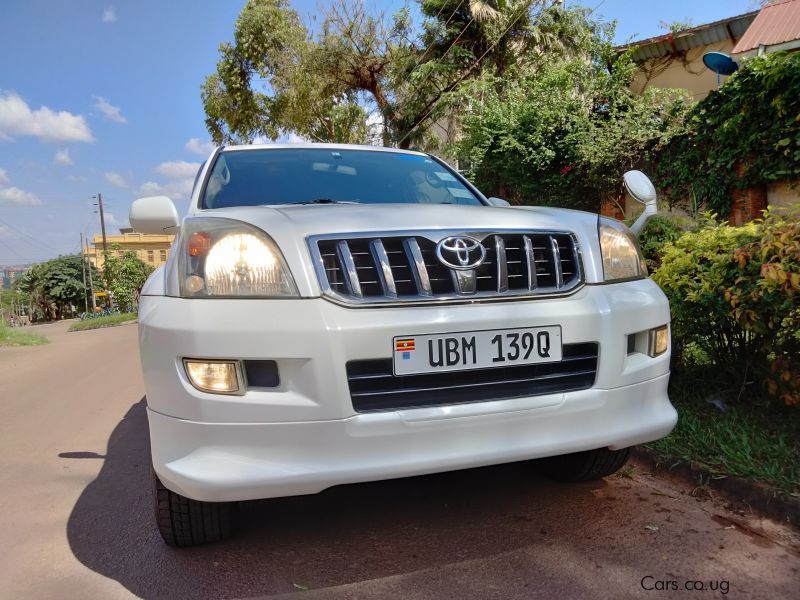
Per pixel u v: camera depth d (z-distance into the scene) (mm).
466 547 2506
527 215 2580
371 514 2861
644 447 3213
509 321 2236
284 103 21922
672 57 12414
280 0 22547
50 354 11414
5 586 2420
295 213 2381
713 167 7711
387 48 18469
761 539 2438
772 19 9758
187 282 2203
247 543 2633
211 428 2068
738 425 3264
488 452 2182
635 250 2693
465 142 11586
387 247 2238
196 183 3373
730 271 3287
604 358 2357
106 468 3881
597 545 2459
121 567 2518
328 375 2055
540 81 10953
